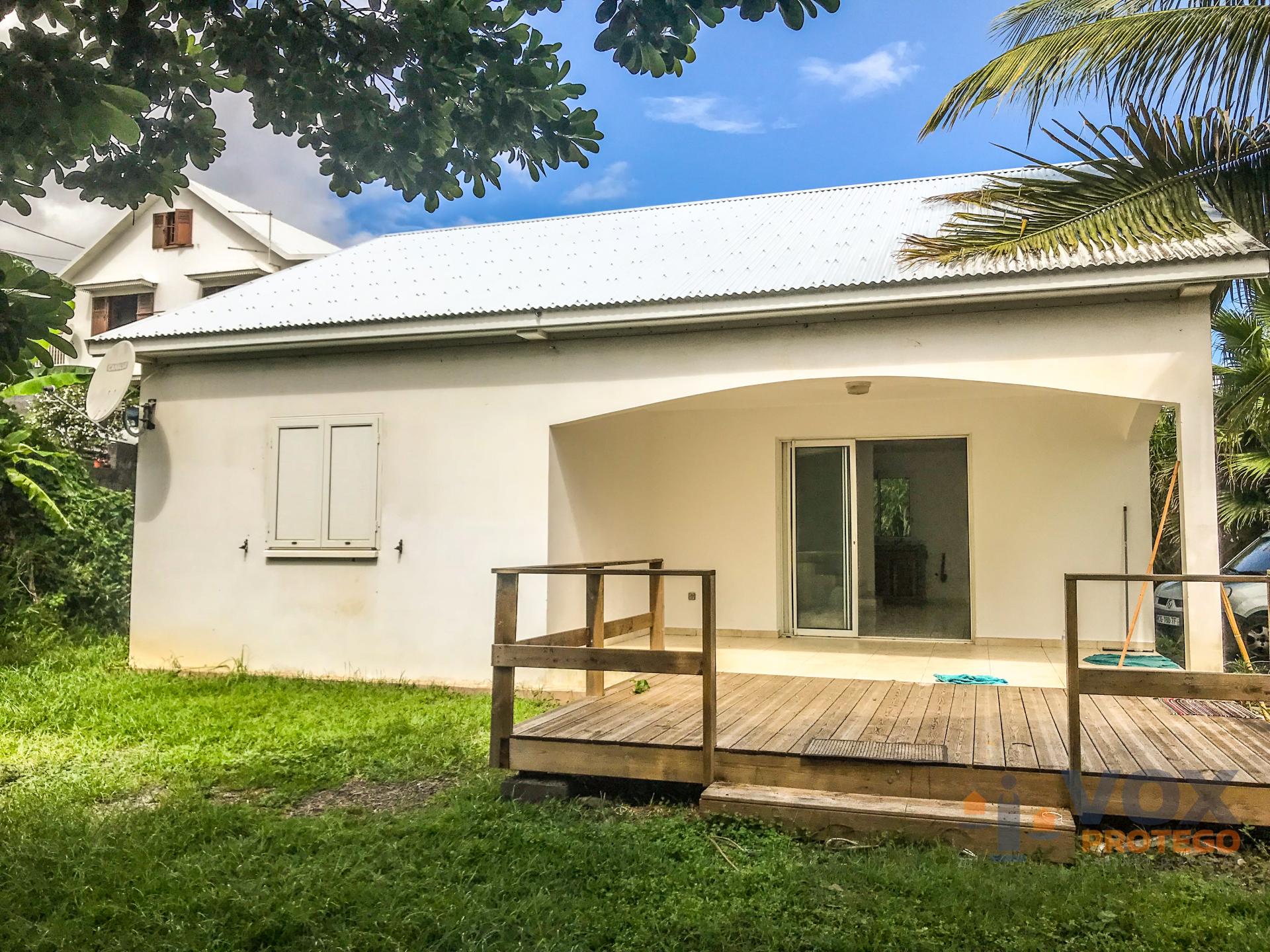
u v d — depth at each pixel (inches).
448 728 261.9
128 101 119.9
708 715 188.5
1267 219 316.2
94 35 137.1
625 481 382.9
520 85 150.2
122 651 391.2
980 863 157.4
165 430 363.6
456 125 152.4
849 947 129.4
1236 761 174.1
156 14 140.6
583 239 422.9
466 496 324.2
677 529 410.9
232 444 354.6
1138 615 350.6
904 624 387.5
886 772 179.9
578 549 336.8
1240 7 316.5
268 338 334.6
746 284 297.9
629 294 307.4
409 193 159.2
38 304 135.9
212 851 169.8
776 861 159.9
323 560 340.5
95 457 568.7
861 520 393.7
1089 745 187.3
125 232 929.5
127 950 133.7
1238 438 426.9
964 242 294.2
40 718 281.9
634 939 133.6
